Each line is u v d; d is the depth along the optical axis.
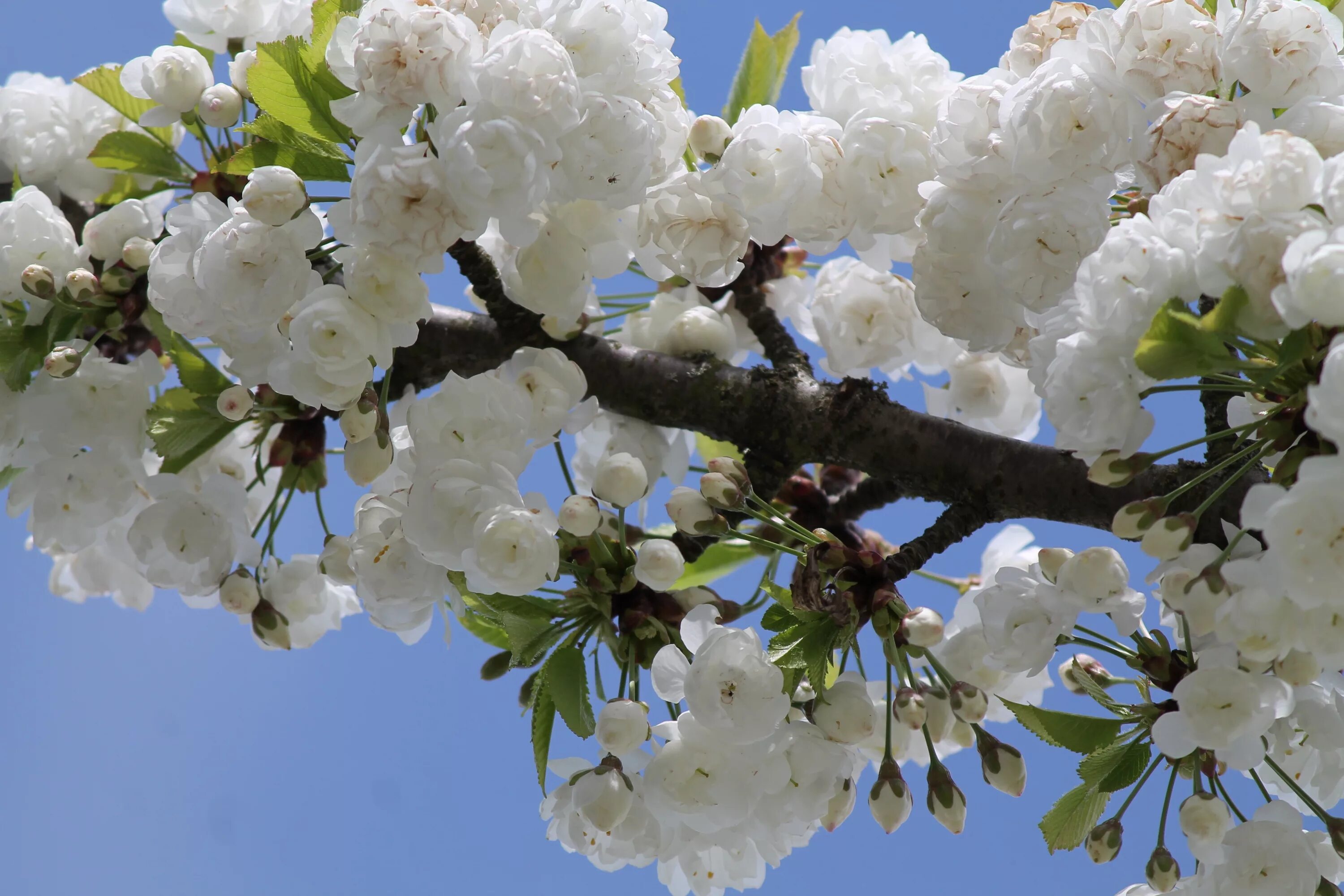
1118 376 1.32
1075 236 1.36
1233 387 1.33
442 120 1.36
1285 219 1.30
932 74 1.42
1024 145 1.37
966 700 1.39
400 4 1.36
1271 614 1.31
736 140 1.40
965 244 1.39
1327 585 1.29
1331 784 1.37
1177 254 1.31
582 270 1.42
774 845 1.39
